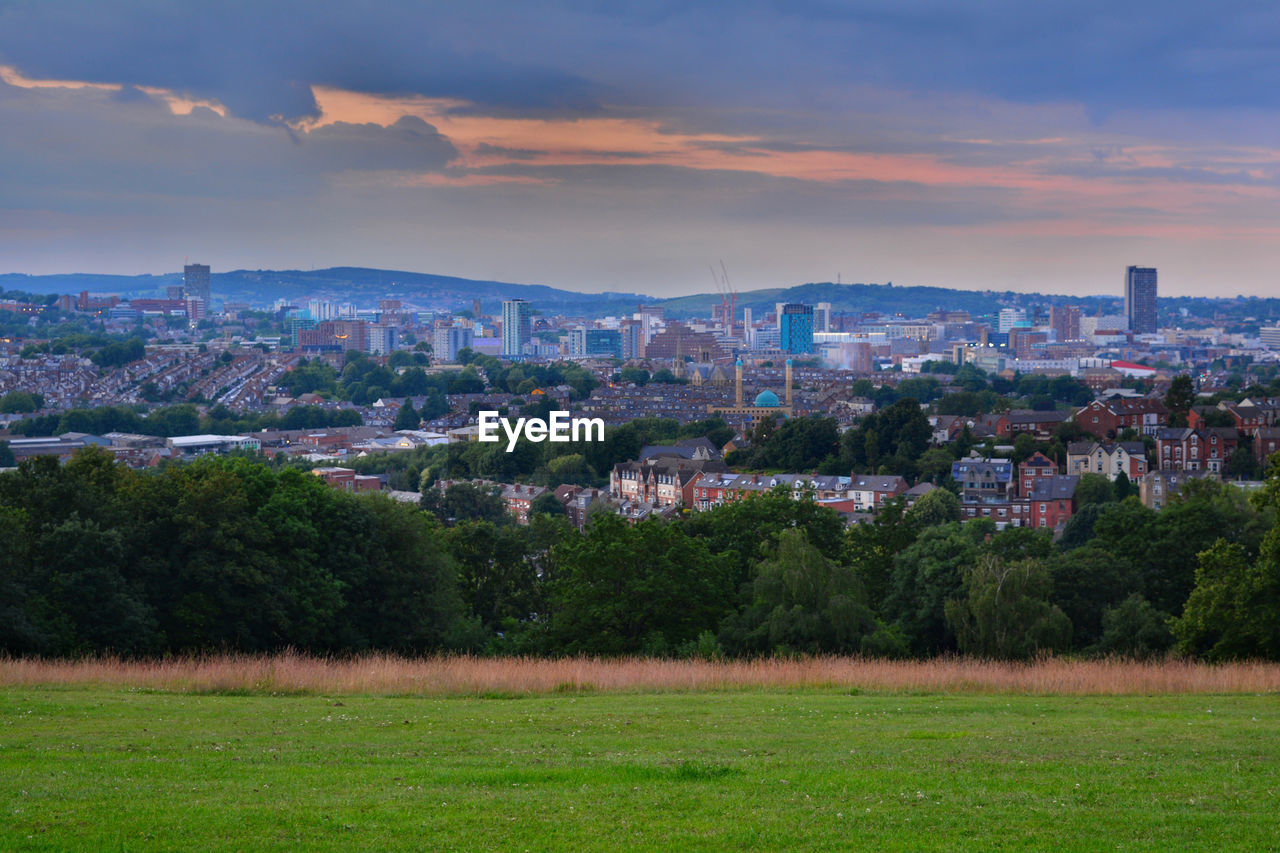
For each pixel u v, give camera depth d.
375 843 33.66
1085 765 43.84
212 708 60.47
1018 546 128.88
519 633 114.94
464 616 125.75
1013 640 101.31
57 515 102.38
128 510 105.31
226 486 105.38
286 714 58.47
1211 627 88.81
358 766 44.09
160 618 101.75
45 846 33.03
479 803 37.72
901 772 42.66
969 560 115.88
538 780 41.38
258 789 39.75
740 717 57.81
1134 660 92.25
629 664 79.31
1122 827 35.06
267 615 103.44
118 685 69.75
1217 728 53.47
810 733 52.56
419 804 37.66
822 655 96.19
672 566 108.19
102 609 94.88
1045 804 37.69
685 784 40.72
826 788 39.97
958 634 105.75
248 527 103.50
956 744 48.94
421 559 117.50
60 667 75.12
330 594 106.06
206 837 34.03
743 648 102.75
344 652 108.75
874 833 34.59
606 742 49.94
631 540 110.00
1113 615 106.75
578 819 36.00
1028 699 65.88
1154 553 126.81
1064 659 87.75
